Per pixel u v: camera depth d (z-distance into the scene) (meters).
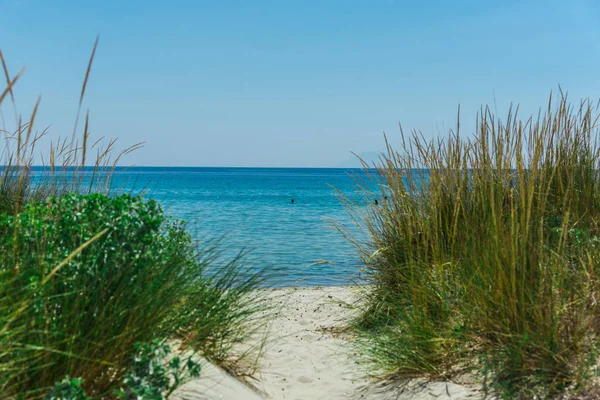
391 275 6.74
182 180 83.69
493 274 4.54
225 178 97.12
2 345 2.97
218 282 5.16
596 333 4.21
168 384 3.41
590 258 4.71
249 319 5.36
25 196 6.12
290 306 8.21
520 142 4.72
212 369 4.41
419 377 4.71
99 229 3.75
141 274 3.77
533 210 5.25
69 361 3.22
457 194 6.19
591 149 6.40
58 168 6.03
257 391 4.63
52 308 3.39
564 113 6.27
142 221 3.96
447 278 5.56
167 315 4.10
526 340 4.08
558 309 4.14
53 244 3.65
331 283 10.40
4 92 2.75
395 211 6.96
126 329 3.46
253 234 17.92
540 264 4.26
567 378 3.84
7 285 3.22
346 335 6.71
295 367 5.56
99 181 5.64
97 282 3.62
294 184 72.38
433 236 6.38
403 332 5.34
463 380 4.39
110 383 3.40
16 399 2.95
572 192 5.84
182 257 4.56
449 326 4.91
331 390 4.99
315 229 19.55
